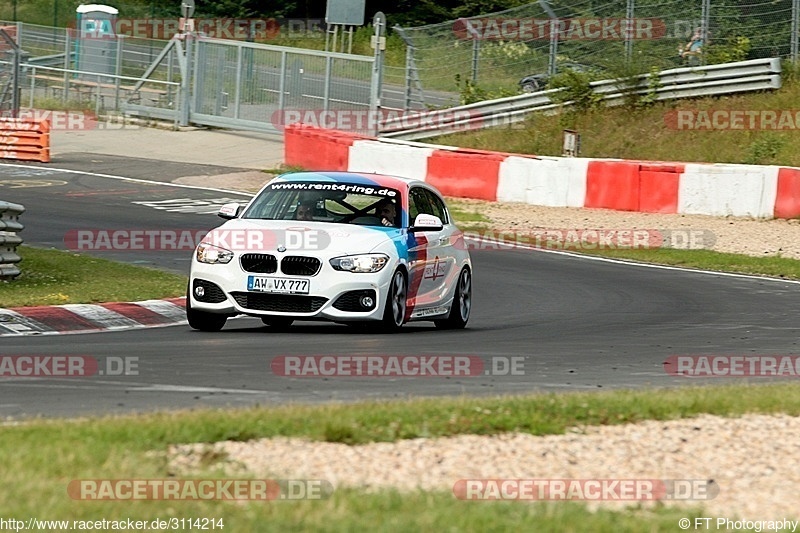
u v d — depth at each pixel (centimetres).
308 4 16362
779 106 8806
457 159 8050
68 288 4144
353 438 1919
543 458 1892
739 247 6425
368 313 3350
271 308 3344
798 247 6431
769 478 1845
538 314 4275
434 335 3588
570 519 1524
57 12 15850
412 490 1652
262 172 9112
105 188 7931
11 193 7412
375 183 3722
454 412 2125
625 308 4469
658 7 9650
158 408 2256
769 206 7206
